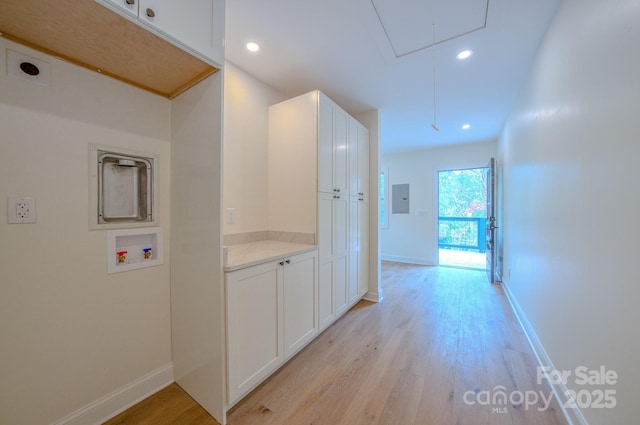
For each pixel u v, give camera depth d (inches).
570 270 57.9
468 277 169.8
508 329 96.2
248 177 90.0
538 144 81.5
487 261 180.9
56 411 48.7
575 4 55.2
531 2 61.8
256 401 60.2
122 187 58.1
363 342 86.8
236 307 57.3
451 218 262.8
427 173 209.0
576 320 54.7
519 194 109.7
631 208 37.7
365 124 129.0
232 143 84.7
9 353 43.8
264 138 96.4
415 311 113.5
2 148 42.9
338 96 111.1
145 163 61.6
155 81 59.6
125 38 44.9
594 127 48.2
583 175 52.3
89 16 39.7
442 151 202.8
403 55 82.3
